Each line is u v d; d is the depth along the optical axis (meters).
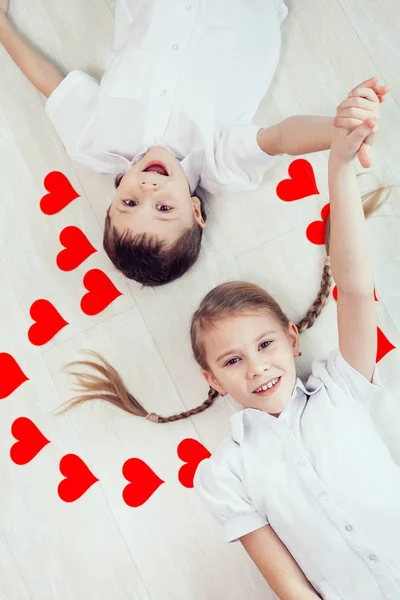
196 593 1.46
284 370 1.30
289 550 1.28
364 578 1.23
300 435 1.29
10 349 1.57
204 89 1.44
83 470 1.52
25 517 1.53
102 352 1.54
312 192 1.50
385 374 1.46
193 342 1.39
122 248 1.41
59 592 1.50
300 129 1.34
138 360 1.53
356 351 1.27
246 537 1.29
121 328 1.54
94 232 1.56
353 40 1.52
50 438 1.54
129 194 1.39
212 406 1.50
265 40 1.46
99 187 1.57
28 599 1.50
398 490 1.26
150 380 1.53
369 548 1.22
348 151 1.10
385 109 1.50
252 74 1.46
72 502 1.52
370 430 1.30
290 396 1.31
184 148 1.46
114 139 1.48
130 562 1.49
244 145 1.41
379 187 1.49
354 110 1.08
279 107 1.53
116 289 1.54
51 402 1.55
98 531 1.50
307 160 1.51
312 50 1.53
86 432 1.53
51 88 1.53
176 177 1.40
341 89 1.52
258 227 1.52
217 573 1.46
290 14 1.54
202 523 1.48
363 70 1.51
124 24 1.51
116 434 1.52
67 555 1.50
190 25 1.45
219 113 1.45
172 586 1.47
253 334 1.31
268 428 1.31
